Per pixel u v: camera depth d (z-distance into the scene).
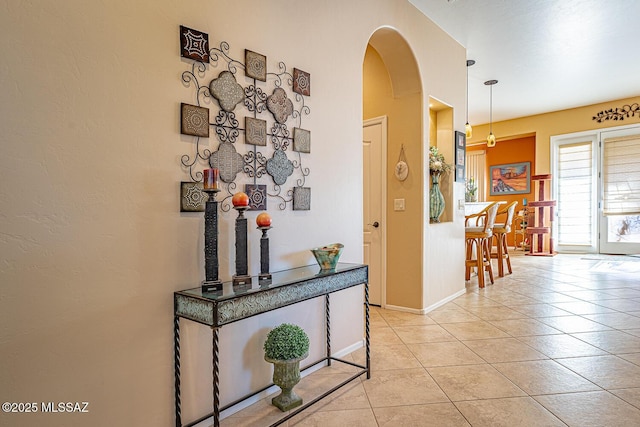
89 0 1.41
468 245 5.39
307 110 2.37
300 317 2.34
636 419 1.78
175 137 1.68
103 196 1.46
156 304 1.61
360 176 2.82
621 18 3.82
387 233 3.84
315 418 1.85
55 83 1.33
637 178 6.84
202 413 1.79
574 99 6.87
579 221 7.58
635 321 3.29
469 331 3.09
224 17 1.88
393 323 3.33
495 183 9.41
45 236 1.32
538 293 4.41
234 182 1.93
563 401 1.96
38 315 1.30
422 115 3.60
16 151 1.25
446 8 3.57
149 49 1.59
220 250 1.86
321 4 2.48
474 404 1.95
